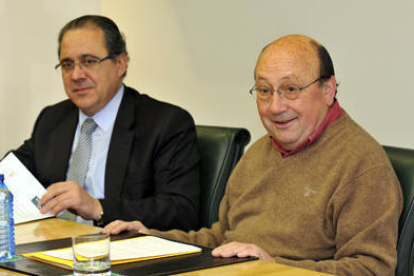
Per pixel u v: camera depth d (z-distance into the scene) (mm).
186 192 2564
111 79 2719
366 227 1762
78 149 2734
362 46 3082
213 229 2252
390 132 2984
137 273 1338
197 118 3971
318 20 3270
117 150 2652
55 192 2238
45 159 2824
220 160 2584
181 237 2143
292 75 1943
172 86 4137
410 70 2889
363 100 3096
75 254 1261
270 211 1994
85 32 2688
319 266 1733
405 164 1907
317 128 1973
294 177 1971
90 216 2316
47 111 2998
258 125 3578
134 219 2432
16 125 4305
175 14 4082
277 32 3473
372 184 1788
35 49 4336
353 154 1859
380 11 3000
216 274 1351
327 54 2012
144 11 4297
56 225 2006
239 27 3674
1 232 1487
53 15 4379
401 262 1818
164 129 2641
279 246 1932
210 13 3846
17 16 4254
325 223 1883
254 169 2145
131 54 4422
